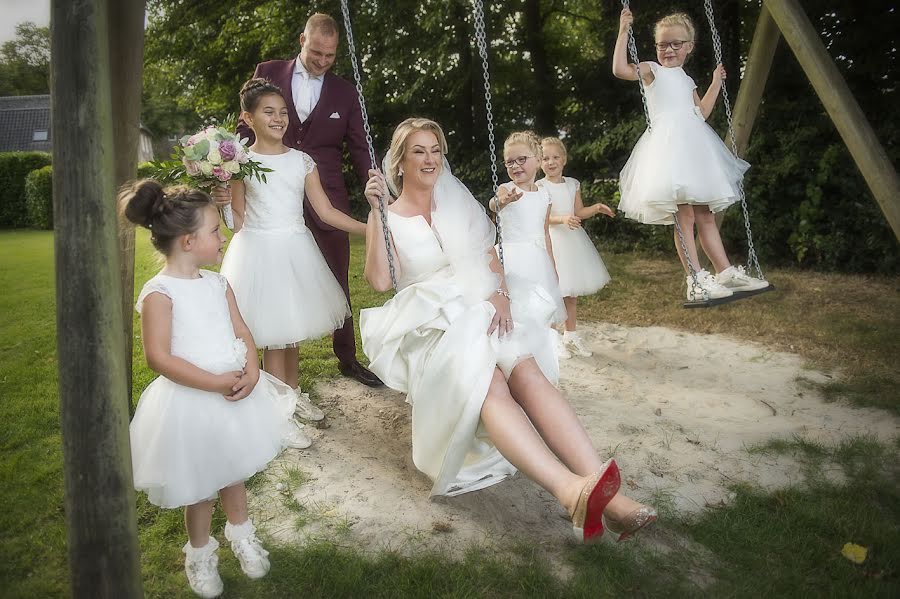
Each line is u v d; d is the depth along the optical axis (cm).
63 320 178
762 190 732
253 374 219
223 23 1356
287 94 373
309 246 333
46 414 362
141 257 913
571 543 246
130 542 186
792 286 644
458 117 1198
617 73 391
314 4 1148
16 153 1616
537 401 240
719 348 470
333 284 342
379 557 235
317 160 382
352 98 388
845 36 733
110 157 182
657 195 375
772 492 276
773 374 418
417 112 1184
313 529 254
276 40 1245
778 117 741
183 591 220
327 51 366
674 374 423
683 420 353
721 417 356
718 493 279
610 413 362
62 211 177
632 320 543
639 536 246
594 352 469
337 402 379
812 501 266
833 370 420
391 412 367
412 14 1081
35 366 453
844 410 361
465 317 249
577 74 985
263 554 228
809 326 505
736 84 854
